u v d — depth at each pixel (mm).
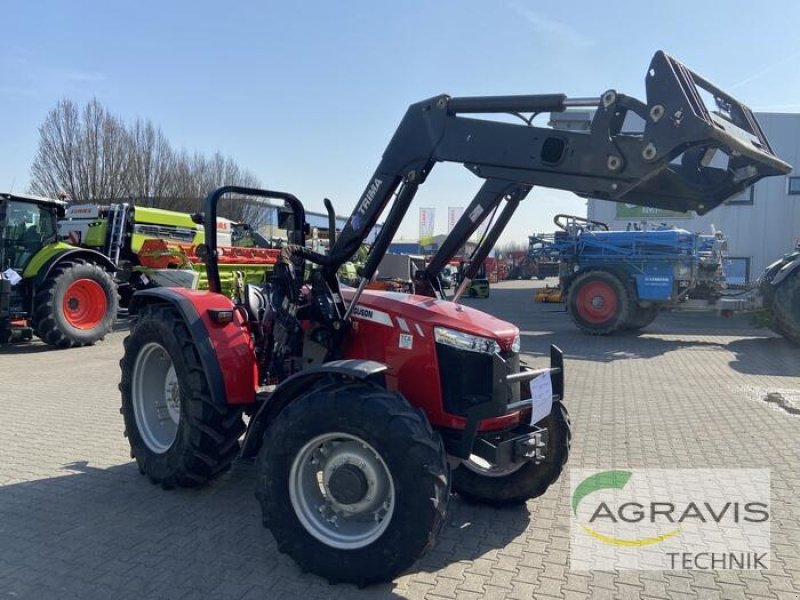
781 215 20016
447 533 3689
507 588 3084
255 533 3623
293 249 3861
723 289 12617
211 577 3145
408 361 3492
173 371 4406
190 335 4051
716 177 3367
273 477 3137
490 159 3279
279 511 3139
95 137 28766
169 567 3242
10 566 3250
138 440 4371
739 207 20234
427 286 4395
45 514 3854
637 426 5871
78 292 10484
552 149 3131
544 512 3992
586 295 12516
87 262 10727
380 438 2912
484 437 3439
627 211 20969
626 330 12938
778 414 6305
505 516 3936
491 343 3348
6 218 9641
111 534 3600
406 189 3510
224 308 4105
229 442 4012
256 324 4363
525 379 3459
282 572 3197
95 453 4980
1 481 4383
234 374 3891
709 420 6078
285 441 3111
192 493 4188
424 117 3434
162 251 13273
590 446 5273
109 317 10867
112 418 5992
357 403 2979
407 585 3096
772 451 5125
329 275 3770
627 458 4973
